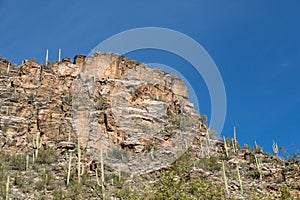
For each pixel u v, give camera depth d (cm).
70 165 3055
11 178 2973
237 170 3102
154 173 2972
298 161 3678
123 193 2708
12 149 3544
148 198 2403
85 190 2883
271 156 3812
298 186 3136
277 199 2850
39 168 3219
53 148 3553
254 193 2838
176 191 2302
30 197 2727
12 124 3781
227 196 2738
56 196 2764
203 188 2347
